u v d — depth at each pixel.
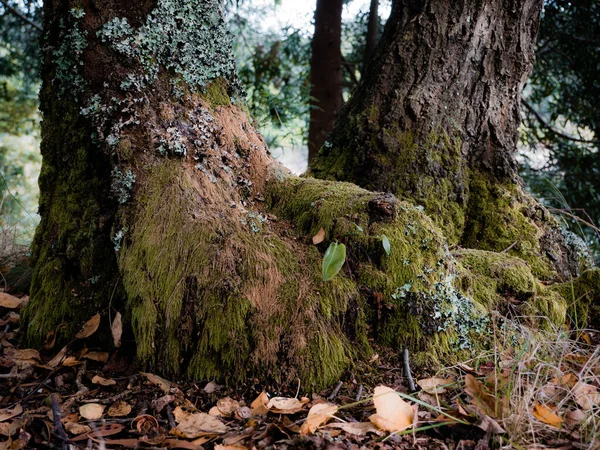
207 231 1.73
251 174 2.06
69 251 1.89
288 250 1.83
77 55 1.83
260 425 1.48
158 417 1.54
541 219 2.52
